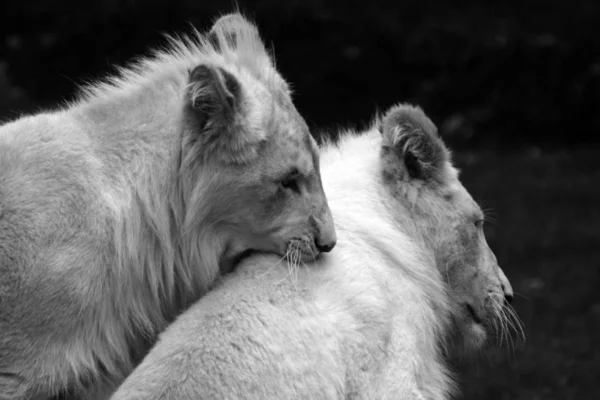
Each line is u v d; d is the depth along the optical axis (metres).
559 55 31.86
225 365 8.73
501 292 11.02
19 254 9.48
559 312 20.05
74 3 31.39
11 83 29.62
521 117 31.66
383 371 9.70
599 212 25.23
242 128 9.75
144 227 10.00
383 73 31.77
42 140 9.98
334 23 32.00
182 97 9.98
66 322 9.52
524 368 17.50
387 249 10.36
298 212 9.84
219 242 10.03
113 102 10.35
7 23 31.17
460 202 10.97
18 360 9.43
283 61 31.53
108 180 9.91
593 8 33.91
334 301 9.55
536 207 25.52
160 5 30.83
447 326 10.98
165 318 10.23
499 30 32.69
